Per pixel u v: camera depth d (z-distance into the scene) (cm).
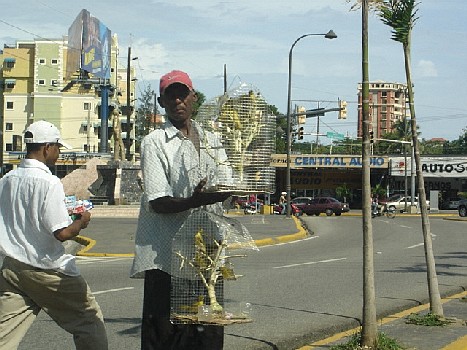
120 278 1471
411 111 919
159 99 520
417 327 920
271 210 5434
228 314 510
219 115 517
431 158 7194
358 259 1977
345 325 949
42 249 526
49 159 548
